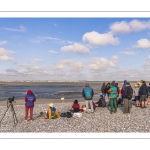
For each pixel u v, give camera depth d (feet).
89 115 50.88
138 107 61.26
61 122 44.01
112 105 52.70
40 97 124.77
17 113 59.16
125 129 37.50
